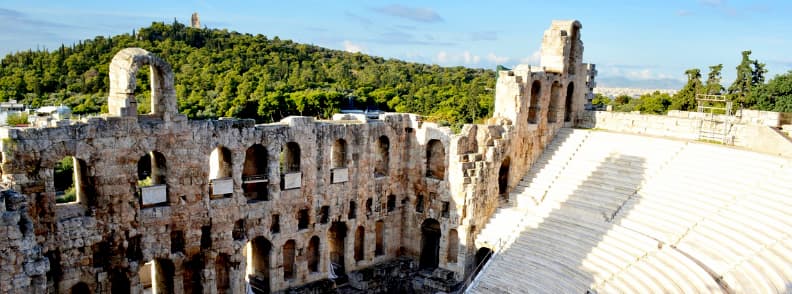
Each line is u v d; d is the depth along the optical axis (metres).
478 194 51.53
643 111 108.81
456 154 51.16
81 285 37.44
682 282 37.59
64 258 35.00
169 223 39.12
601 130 61.94
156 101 38.03
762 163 45.09
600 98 151.88
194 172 39.62
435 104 143.38
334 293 48.81
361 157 49.66
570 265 44.00
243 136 41.56
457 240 53.41
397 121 52.56
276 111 131.75
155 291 42.94
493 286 45.12
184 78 153.25
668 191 47.72
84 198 36.44
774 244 37.31
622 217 47.31
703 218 43.34
